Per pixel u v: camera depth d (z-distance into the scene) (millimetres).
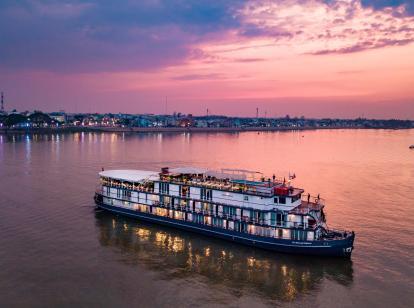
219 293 58531
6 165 175125
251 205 76312
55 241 77188
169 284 60906
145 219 89562
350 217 97312
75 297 56344
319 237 72188
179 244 77062
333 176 160375
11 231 82000
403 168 186625
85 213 96562
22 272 63344
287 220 73188
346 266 67875
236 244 77312
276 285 61219
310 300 56969
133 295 57344
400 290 59875
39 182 135375
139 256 71188
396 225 90875
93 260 68875
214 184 82438
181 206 85188
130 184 93375
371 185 140250
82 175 151000
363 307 55188
